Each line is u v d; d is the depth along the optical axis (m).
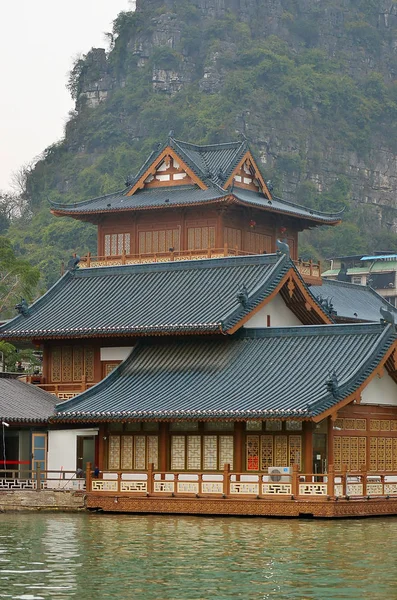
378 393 90.81
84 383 103.94
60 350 106.56
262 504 82.81
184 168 132.62
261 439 86.62
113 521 80.69
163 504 86.12
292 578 54.66
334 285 147.50
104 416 89.12
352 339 89.88
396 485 88.31
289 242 142.62
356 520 81.31
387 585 52.84
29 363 160.75
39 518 83.69
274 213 136.25
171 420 86.69
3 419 92.81
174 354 96.94
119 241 136.62
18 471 90.31
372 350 87.25
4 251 187.00
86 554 62.41
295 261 137.12
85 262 136.62
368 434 89.94
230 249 129.12
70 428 95.50
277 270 100.19
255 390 87.44
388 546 65.81
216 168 135.25
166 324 97.19
